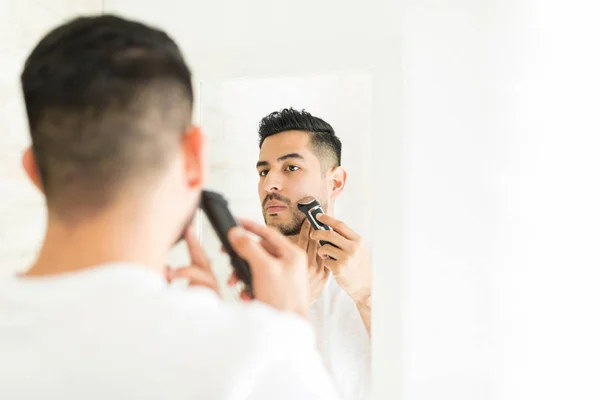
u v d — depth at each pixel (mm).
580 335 787
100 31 449
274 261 550
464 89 1187
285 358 401
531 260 970
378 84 1189
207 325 391
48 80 434
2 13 1115
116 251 426
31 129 446
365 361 1160
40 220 1224
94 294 387
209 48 1331
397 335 1148
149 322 382
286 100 1239
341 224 1188
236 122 1266
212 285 654
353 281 1174
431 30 1212
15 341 372
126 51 443
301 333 427
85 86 428
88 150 429
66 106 429
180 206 471
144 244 440
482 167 1167
